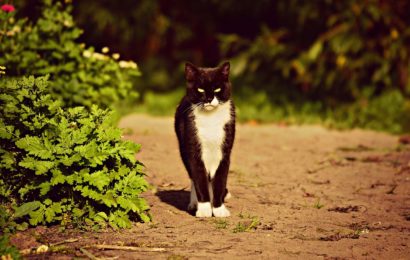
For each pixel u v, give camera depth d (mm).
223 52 20297
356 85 18000
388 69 17469
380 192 9086
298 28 18750
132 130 13188
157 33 21766
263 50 18984
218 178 7539
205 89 7293
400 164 11070
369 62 17719
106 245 6207
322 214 7797
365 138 14023
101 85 11086
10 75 10305
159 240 6492
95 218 6781
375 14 17172
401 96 17047
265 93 18438
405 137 13570
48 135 6863
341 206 8242
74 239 6367
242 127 15281
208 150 7477
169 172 9766
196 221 7281
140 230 6832
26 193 6906
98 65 11039
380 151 12367
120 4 20984
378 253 6289
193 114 7422
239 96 18406
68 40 10914
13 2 12531
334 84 18234
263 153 11961
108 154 6750
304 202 8406
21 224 6645
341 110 17125
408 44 17656
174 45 22766
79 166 6801
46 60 10766
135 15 21047
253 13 20219
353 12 17500
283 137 13883
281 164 11008
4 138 6973
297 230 7035
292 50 18969
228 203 8195
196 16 21859
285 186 9359
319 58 18078
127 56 22766
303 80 18281
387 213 7941
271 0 19641
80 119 7121
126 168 6941
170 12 21859
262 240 6582
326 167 10820
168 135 13109
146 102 18547
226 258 5965
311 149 12531
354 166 10914
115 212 6863
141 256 5980
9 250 5781
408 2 17750
